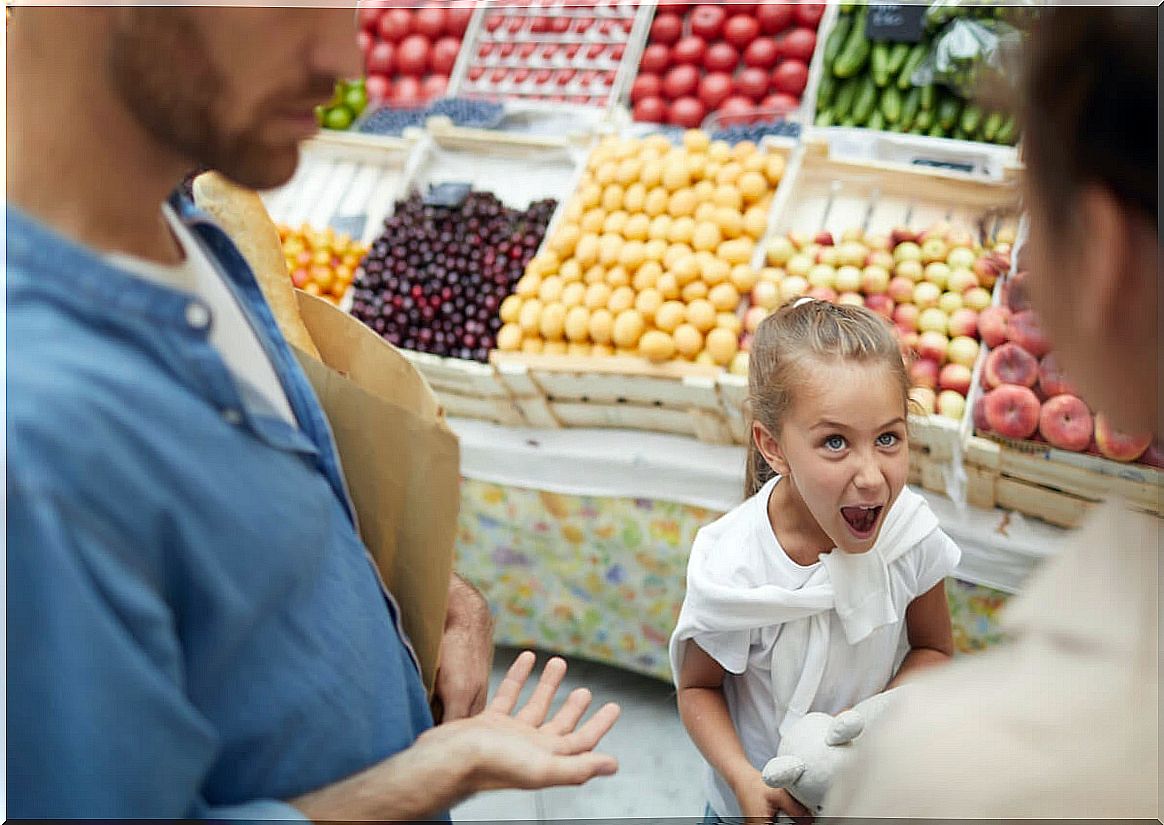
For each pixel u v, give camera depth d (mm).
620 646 2449
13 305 581
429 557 1006
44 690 552
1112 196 379
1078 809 436
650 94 3074
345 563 841
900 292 2184
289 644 742
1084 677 464
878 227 2398
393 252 2559
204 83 603
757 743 1355
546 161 2814
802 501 1239
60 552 542
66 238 601
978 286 2131
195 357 647
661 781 2129
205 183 1015
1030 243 425
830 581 1217
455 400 2420
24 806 567
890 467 1154
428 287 2475
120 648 564
